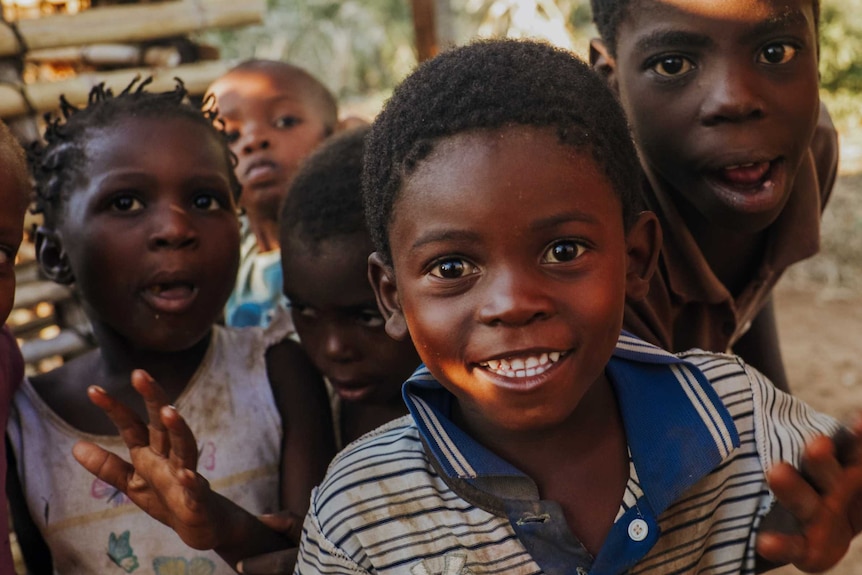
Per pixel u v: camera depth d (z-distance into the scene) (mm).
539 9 9500
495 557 1401
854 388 5484
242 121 3156
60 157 1950
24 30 2801
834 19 11836
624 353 1521
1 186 1532
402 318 1492
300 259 2031
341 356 2047
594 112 1341
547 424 1334
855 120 11320
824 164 2375
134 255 1863
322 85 3469
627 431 1455
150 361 1984
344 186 2014
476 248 1268
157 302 1884
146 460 1552
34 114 2846
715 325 2219
